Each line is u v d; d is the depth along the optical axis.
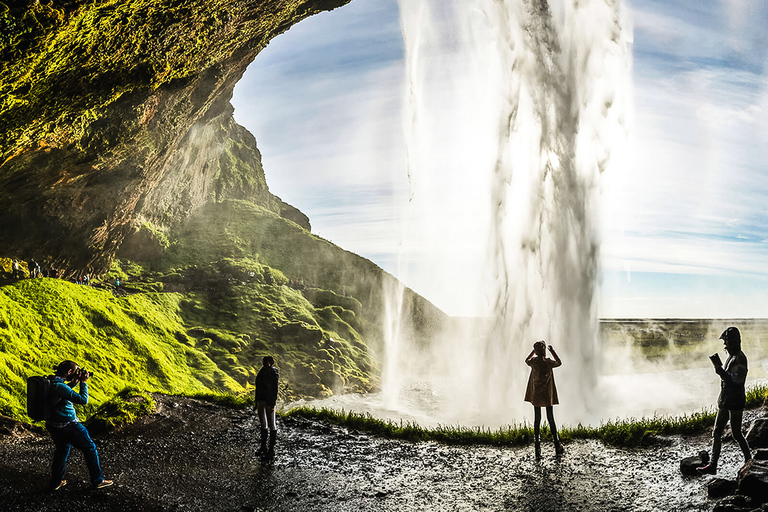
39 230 42.62
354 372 56.72
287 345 57.09
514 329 24.11
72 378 8.35
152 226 70.56
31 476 8.74
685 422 11.06
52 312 37.75
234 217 86.94
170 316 55.59
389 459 10.43
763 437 8.99
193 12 21.78
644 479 8.48
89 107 24.17
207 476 9.34
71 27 17.05
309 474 9.53
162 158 46.25
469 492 8.52
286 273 78.31
